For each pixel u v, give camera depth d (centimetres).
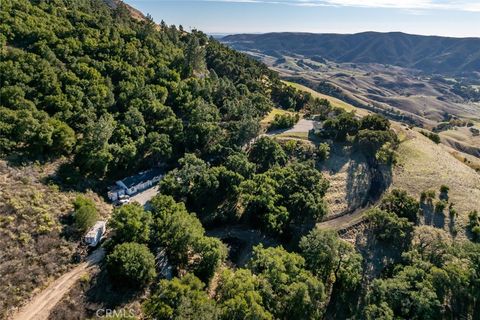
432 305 5488
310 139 11188
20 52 8656
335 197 8931
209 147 9575
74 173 7281
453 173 10044
